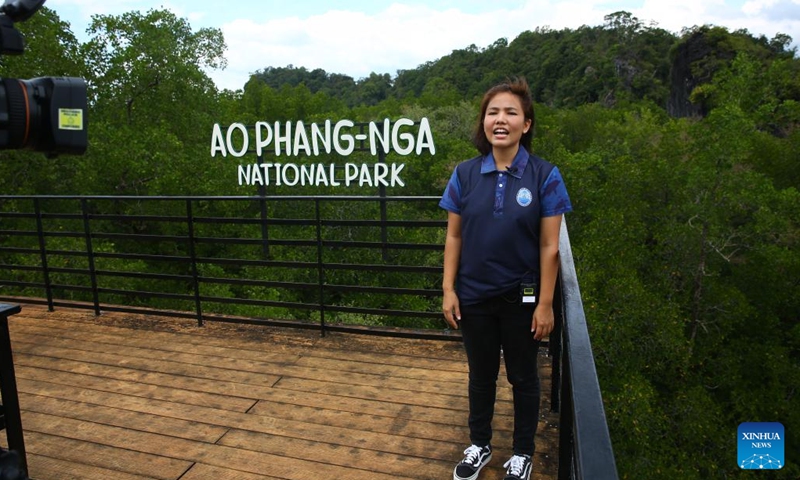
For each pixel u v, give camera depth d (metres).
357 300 20.75
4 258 12.85
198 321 4.17
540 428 2.61
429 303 20.78
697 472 13.66
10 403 1.79
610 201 22.42
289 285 3.90
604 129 46.34
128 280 15.66
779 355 18.30
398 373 3.25
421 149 11.70
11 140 1.22
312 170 12.55
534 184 1.81
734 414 18.20
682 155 26.16
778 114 28.64
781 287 20.94
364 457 2.43
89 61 18.33
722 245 21.03
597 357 15.77
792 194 20.67
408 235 22.03
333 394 3.02
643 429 13.40
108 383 3.25
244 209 22.19
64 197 4.30
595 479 0.74
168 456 2.49
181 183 18.23
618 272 16.97
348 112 70.88
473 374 2.11
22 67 14.86
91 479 2.34
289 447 2.53
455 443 2.51
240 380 3.23
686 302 19.94
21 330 4.14
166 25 20.36
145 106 19.62
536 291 1.86
